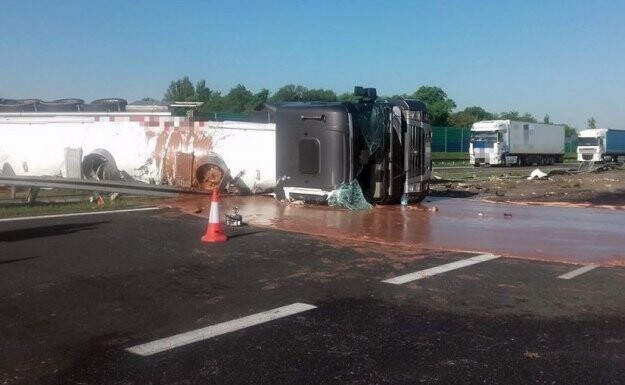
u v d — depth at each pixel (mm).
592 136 60188
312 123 14156
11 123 17891
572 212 14609
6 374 4750
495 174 35281
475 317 6242
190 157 16125
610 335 5746
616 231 11594
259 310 6391
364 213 13586
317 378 4746
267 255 8984
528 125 55500
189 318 6109
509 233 11234
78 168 16531
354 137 14172
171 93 79688
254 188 16062
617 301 6836
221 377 4742
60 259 8492
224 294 6957
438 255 9164
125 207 13570
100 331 5715
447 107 87312
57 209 12953
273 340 5539
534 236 10922
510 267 8422
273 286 7312
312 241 10117
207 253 9047
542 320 6164
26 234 10273
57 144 17312
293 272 7996
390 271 8117
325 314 6293
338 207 14078
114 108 18781
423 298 6891
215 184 16062
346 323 6023
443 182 25797
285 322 6031
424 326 5957
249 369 4895
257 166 15875
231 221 11438
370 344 5469
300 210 13664
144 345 5375
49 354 5156
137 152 16562
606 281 7711
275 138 15320
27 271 7828
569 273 8109
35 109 19078
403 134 15430
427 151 16484
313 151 14195
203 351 5262
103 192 15031
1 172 17844
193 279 7578
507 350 5352
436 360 5121
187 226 11312
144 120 16812
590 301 6828
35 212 12516
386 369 4930
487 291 7199
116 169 16641
